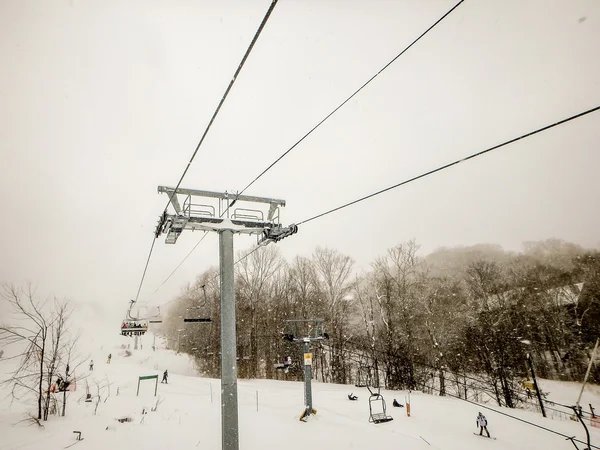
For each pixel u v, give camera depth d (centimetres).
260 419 1691
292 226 1105
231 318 940
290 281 4791
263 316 4456
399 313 3816
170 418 1606
